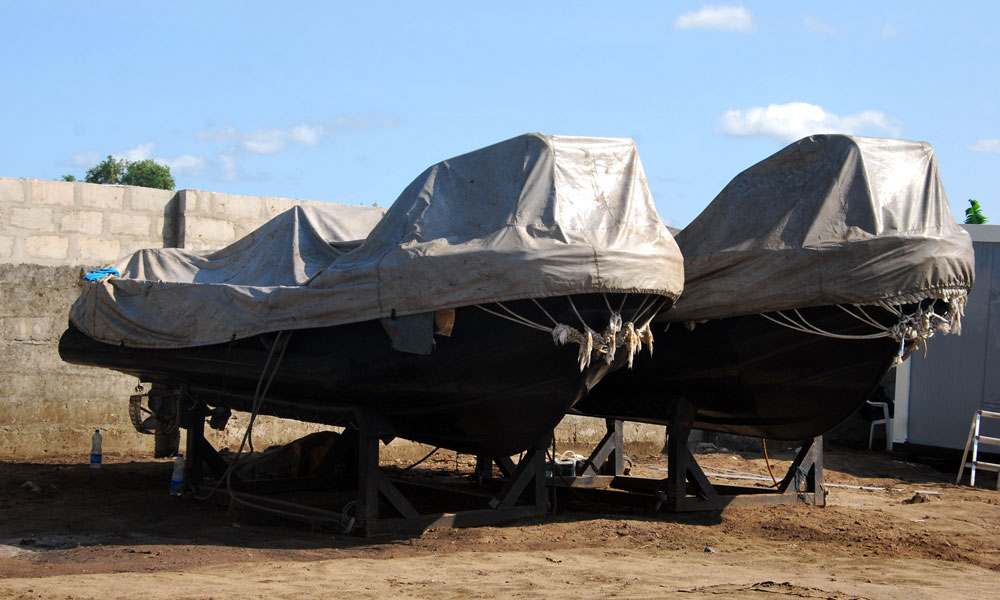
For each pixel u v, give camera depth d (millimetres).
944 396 15062
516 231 7207
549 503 9711
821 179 9023
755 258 8922
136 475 11078
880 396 16547
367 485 7949
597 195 7625
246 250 9867
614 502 10172
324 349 8305
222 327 8625
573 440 14742
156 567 6586
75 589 5691
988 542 8625
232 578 6172
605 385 10570
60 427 12328
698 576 6633
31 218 12852
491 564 6863
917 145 9234
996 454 14531
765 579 6645
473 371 7633
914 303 8430
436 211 7762
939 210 8867
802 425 9852
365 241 8078
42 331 12258
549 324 7211
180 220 13742
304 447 11109
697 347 9648
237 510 9086
